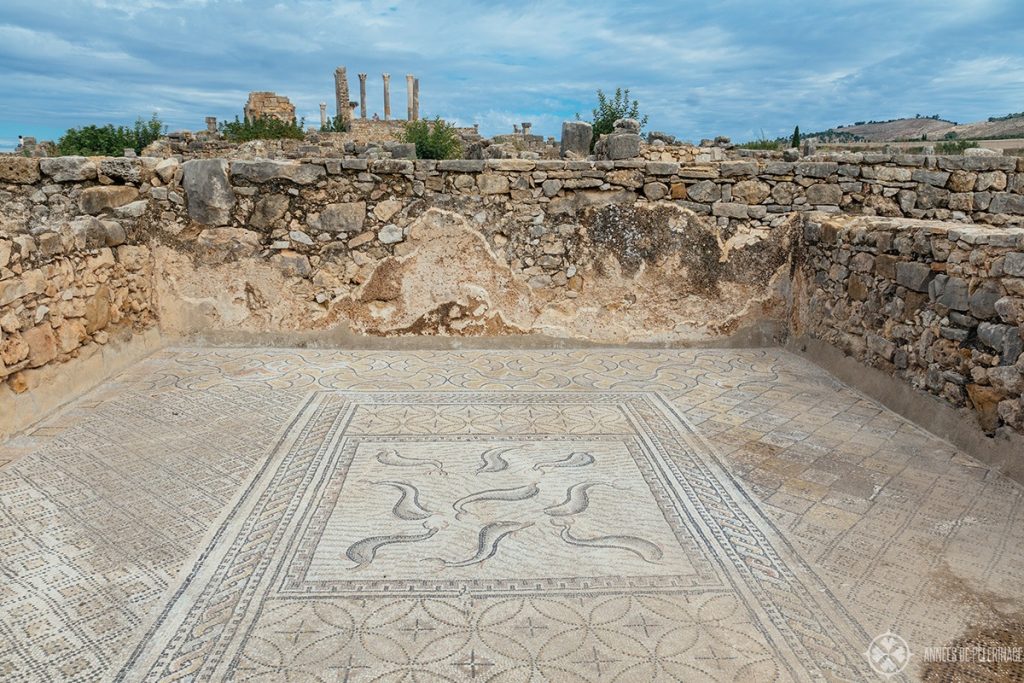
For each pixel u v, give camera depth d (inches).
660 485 141.5
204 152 663.1
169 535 119.0
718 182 247.3
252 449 156.2
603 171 243.6
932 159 250.7
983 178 252.7
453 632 94.3
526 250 247.3
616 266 249.9
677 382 212.2
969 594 104.7
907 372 183.5
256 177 235.3
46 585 103.8
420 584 105.7
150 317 235.0
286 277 241.8
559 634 94.2
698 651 91.2
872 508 132.1
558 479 143.7
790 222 250.7
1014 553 116.0
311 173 237.1
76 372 187.2
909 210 253.9
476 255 245.9
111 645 91.0
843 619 98.7
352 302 245.0
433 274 245.8
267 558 112.3
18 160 224.8
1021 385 141.8
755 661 89.5
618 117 670.5
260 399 190.1
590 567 111.0
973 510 131.0
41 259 171.3
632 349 252.7
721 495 137.3
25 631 93.4
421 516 127.2
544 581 107.0
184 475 142.3
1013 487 140.7
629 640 93.1
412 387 203.3
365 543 117.4
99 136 909.8
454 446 160.4
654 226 248.1
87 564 109.7
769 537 121.2
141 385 199.6
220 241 238.1
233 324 244.2
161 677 85.4
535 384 208.4
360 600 101.5
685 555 115.2
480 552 115.1
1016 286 142.2
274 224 239.0
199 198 234.8
